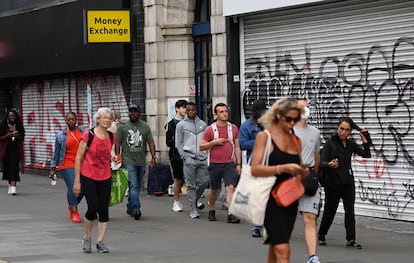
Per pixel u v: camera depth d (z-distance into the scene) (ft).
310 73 98.84
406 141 87.25
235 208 51.83
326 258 68.33
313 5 97.40
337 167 72.49
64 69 142.31
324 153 72.84
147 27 126.11
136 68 128.77
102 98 140.26
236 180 89.97
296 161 51.72
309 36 98.78
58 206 109.81
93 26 125.49
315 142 65.72
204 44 122.93
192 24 123.24
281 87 103.19
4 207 109.19
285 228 51.13
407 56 87.04
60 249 75.51
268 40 104.83
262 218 50.72
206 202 110.52
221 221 92.99
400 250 72.02
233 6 106.22
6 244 78.38
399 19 87.76
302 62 99.96
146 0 125.90
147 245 77.10
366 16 91.35
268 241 52.26
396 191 88.63
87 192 72.64
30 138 164.14
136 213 94.63
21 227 90.02
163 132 125.39
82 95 146.20
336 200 73.51
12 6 163.53
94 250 74.64
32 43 151.84
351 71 93.45
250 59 107.86
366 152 73.56
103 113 73.26
